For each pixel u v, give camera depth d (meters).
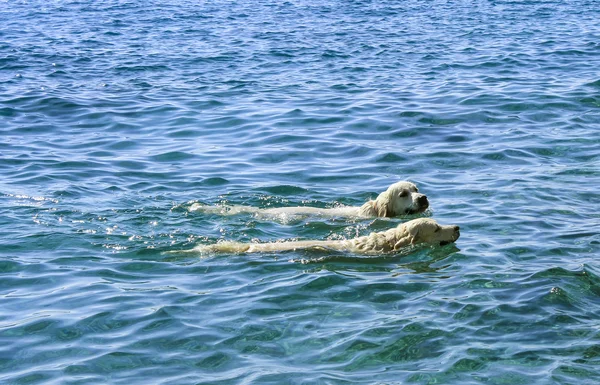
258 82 23.23
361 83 22.88
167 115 19.78
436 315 9.43
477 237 11.98
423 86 22.36
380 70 24.66
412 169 15.62
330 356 8.54
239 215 12.98
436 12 37.62
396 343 8.79
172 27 33.88
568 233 12.02
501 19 34.84
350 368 8.29
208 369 8.30
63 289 10.24
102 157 16.47
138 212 13.05
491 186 14.39
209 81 23.47
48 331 9.15
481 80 22.92
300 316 9.45
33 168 15.60
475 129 18.22
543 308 9.58
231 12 38.59
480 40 29.53
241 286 10.27
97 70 25.08
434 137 17.70
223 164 15.99
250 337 8.97
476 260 11.09
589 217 12.71
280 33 31.91
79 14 38.06
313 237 12.30
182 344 8.83
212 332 9.08
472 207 13.34
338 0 42.69
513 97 20.80
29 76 24.12
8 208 13.09
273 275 10.62
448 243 11.66
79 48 28.72
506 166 15.60
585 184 14.38
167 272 10.75
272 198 14.09
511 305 9.66
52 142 17.64
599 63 24.91
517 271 10.66
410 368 8.28
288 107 20.30
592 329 9.08
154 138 17.94
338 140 17.55
